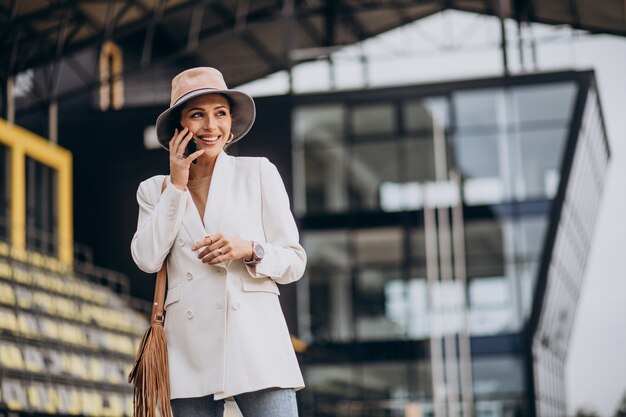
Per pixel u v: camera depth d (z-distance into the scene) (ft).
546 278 109.09
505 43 115.03
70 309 76.48
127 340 82.99
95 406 69.36
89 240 110.11
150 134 111.86
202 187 11.39
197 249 10.60
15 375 60.90
